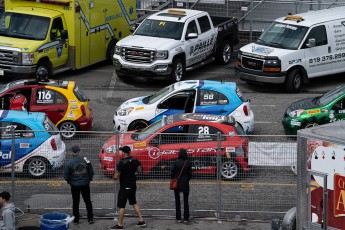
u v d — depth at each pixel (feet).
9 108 152.15
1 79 201.05
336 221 93.76
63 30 198.08
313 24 190.80
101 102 180.45
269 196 120.16
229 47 218.79
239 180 120.57
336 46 193.57
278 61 186.29
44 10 199.52
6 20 197.57
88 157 125.49
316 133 95.71
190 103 152.35
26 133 124.88
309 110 152.05
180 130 133.08
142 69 192.13
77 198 115.14
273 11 239.09
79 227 115.14
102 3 208.44
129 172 113.39
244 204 120.47
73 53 201.57
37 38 194.18
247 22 241.55
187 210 116.37
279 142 122.93
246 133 152.76
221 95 152.56
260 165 120.16
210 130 133.18
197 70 212.43
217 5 242.17
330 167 93.61
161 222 117.39
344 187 92.63
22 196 121.08
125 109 153.99
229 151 120.26
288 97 185.98
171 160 124.16
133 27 219.20
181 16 201.67
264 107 176.76
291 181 119.85
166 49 191.93
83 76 204.33
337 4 233.76
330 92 158.92
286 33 191.31
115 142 122.52
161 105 152.76
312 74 191.21
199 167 121.70
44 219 107.65
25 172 124.88
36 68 192.54
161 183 123.75
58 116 153.89
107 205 120.57
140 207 121.39
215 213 120.26
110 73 208.54
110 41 214.28
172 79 195.00
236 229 115.34
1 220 105.60
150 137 124.77
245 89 193.36
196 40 201.98
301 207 96.89
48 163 124.57
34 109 152.97
